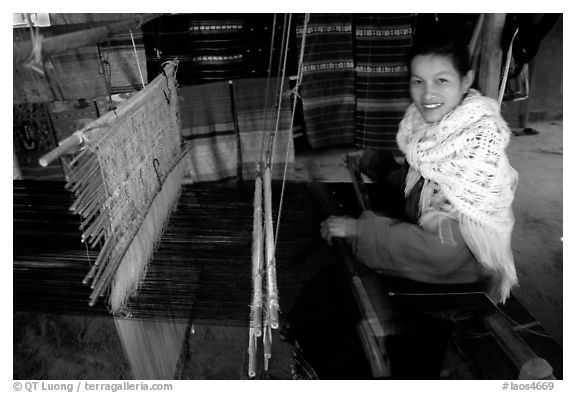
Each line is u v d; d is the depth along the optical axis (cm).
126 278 125
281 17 261
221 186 210
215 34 260
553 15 144
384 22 267
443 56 121
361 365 120
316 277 143
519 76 213
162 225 167
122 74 249
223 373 150
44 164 83
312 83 280
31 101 243
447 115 125
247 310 132
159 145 171
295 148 302
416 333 119
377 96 285
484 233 123
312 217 176
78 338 176
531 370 112
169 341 148
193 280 144
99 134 106
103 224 108
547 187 254
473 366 114
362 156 197
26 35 77
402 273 134
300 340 129
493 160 118
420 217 136
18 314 185
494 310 124
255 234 138
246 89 275
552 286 188
